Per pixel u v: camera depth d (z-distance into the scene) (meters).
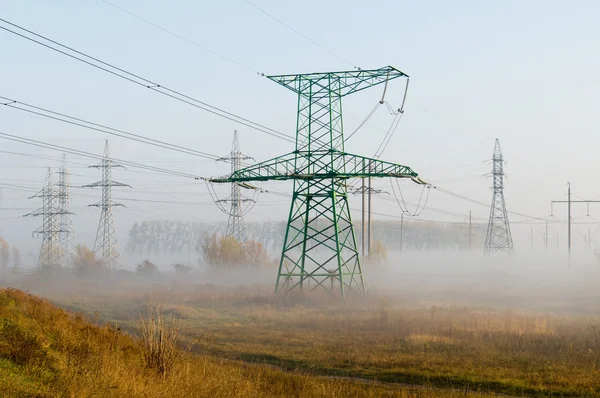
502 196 115.81
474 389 21.64
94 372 14.54
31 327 19.00
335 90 52.53
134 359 17.94
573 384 21.86
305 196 55.72
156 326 20.56
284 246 56.78
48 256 96.44
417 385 22.33
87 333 21.27
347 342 32.69
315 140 52.97
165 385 15.27
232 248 101.69
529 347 29.64
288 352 29.34
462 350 29.22
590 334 31.84
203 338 32.72
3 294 26.25
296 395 19.06
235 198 101.31
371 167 52.41
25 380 13.10
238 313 48.69
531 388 21.44
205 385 16.22
